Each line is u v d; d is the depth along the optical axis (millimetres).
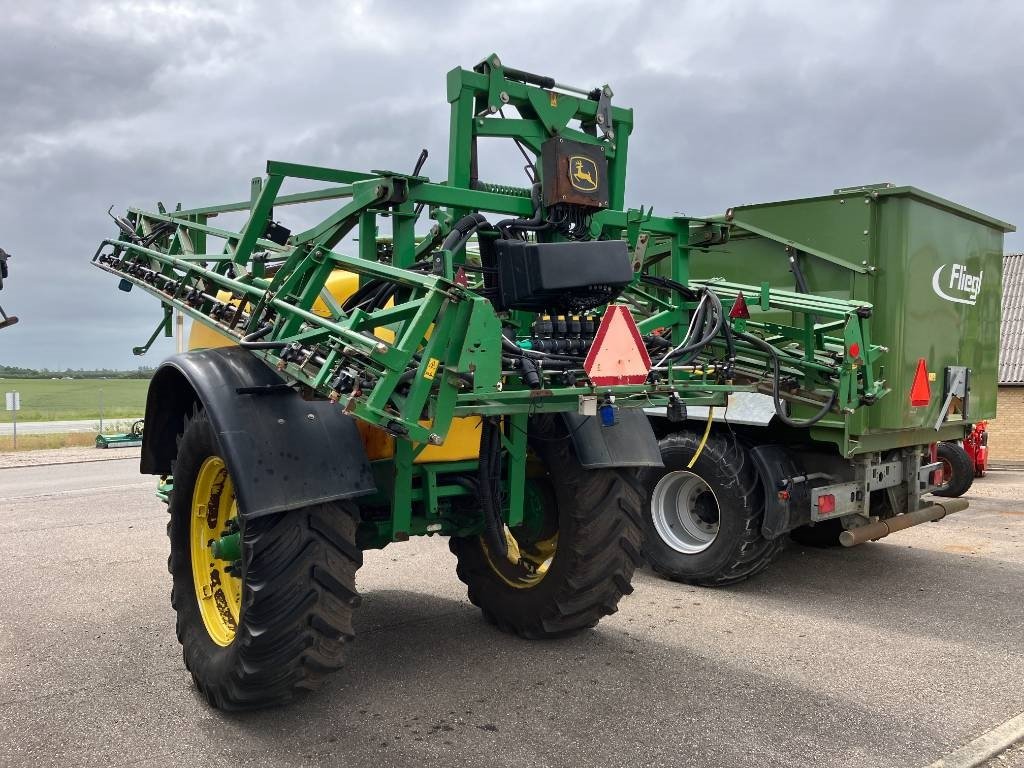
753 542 5531
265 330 3334
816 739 3254
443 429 2854
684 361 3900
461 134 3547
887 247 5551
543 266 3258
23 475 13844
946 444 9336
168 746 3203
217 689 3426
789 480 5457
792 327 5453
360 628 4664
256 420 3221
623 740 3230
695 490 5891
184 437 3787
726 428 5742
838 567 6301
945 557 6629
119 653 4324
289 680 3307
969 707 3584
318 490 3188
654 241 4742
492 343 2877
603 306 3908
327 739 3250
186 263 4059
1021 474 13406
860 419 5426
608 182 3889
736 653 4277
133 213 5000
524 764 3027
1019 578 5941
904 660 4184
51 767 3033
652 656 4223
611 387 3268
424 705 3576
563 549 4211
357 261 3141
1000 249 6805
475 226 3465
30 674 4016
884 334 5562
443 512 4094
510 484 4051
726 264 6492
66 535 7582
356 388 2816
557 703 3596
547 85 3738
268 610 3150
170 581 5871
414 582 5719
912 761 3068
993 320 6777
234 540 3516
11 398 19672
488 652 4262
